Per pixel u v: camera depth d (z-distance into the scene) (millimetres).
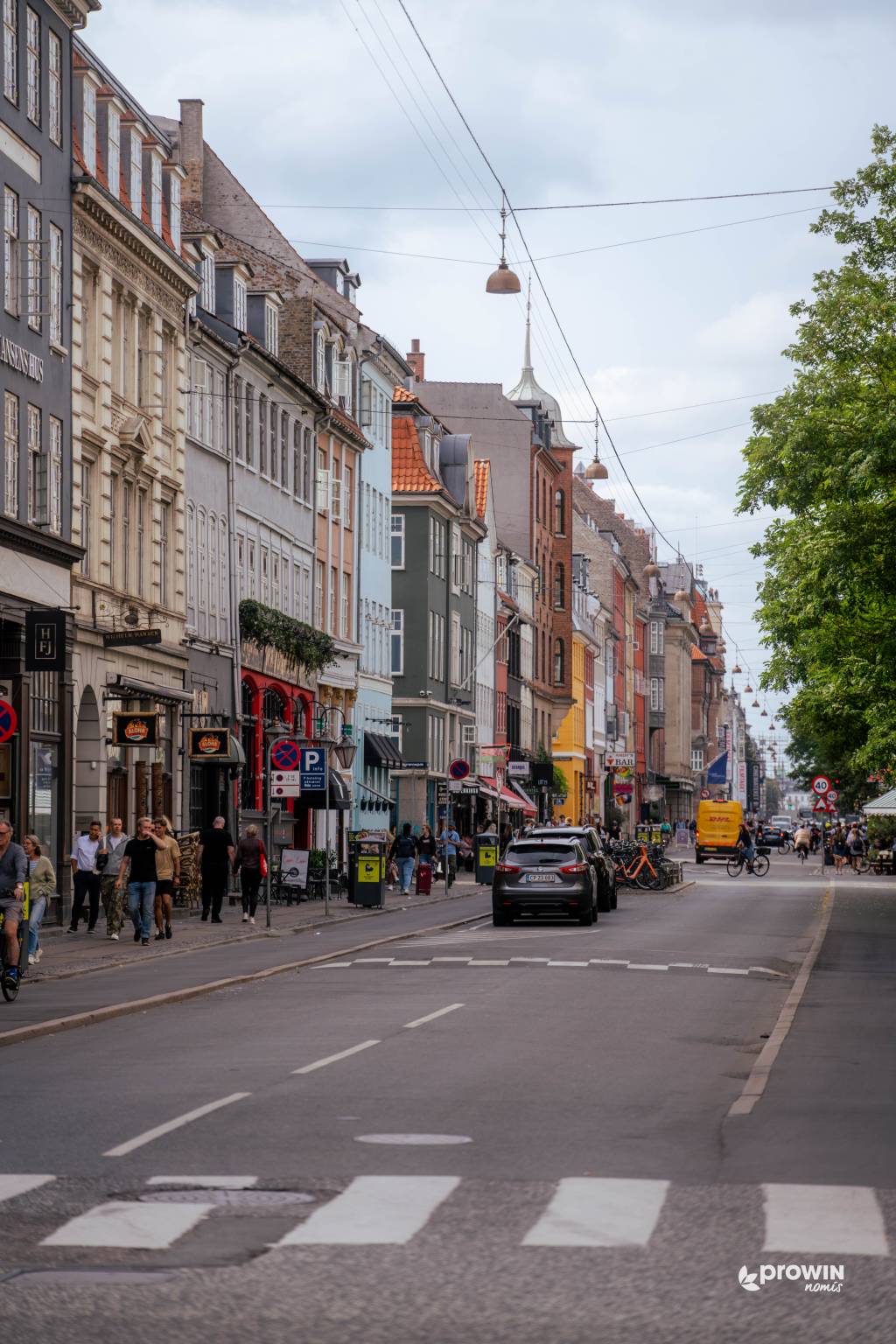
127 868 34281
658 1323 7719
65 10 40594
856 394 41250
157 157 48375
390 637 82438
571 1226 9578
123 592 44938
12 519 36125
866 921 43188
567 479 122000
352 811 72125
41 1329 7641
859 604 44750
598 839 48312
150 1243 9180
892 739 60219
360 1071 15938
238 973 27375
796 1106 14070
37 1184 10742
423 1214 9859
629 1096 14570
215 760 48344
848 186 42188
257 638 57750
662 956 31109
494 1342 7434
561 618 121812
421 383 112625
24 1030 19031
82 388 42500
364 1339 7488
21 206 38000
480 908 49781
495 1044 18125
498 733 104062
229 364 55406
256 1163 11438
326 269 76500
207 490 53594
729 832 101000
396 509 85438
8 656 36719
